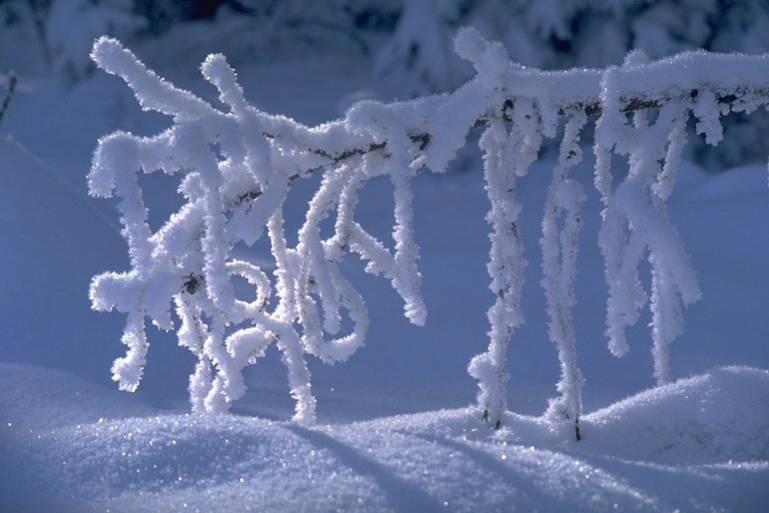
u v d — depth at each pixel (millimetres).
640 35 17859
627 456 3580
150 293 3297
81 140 20172
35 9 26234
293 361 3588
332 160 3396
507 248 3592
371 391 5262
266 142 3217
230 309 3211
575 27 18312
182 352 5633
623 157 16547
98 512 2633
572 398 3664
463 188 16297
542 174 16094
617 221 3549
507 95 3400
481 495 2656
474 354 6105
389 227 11641
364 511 2566
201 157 3131
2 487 2818
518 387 5469
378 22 30516
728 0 18156
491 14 18484
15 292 6008
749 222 9414
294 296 3615
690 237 9383
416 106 3404
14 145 7691
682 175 14227
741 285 7762
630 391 5430
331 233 11523
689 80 3438
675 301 3869
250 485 2707
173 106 3186
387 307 7172
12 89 8102
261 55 28984
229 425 3029
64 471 2859
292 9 30297
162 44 29203
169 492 2723
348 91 26422
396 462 2797
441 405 4980
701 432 3662
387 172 3539
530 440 3623
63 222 6895
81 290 6250
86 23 22781
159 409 4641
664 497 2779
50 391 4598
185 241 3342
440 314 7031
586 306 7301
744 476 2951
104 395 4707
